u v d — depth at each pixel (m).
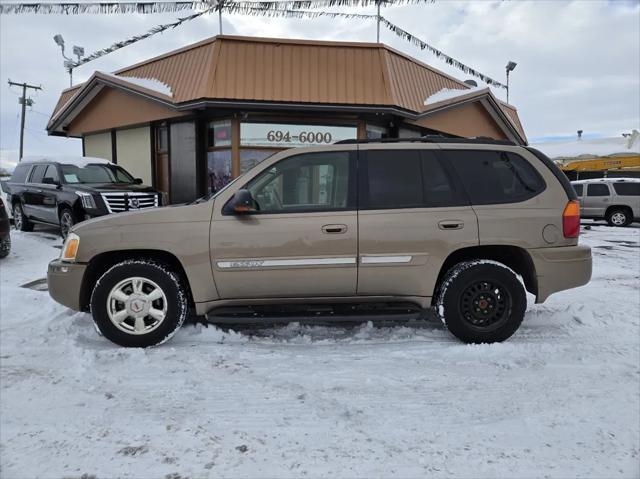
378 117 11.80
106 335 4.41
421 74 12.74
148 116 12.75
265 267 4.34
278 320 4.43
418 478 2.64
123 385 3.73
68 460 2.81
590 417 3.27
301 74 11.04
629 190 17.58
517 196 4.54
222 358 4.23
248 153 11.48
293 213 4.39
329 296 4.48
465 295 4.48
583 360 4.21
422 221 4.39
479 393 3.61
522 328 5.07
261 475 2.67
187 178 12.26
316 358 4.23
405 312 4.51
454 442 2.98
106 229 4.40
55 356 4.32
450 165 4.56
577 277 4.51
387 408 3.39
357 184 4.48
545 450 2.90
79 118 15.39
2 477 2.65
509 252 4.70
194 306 4.79
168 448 2.92
